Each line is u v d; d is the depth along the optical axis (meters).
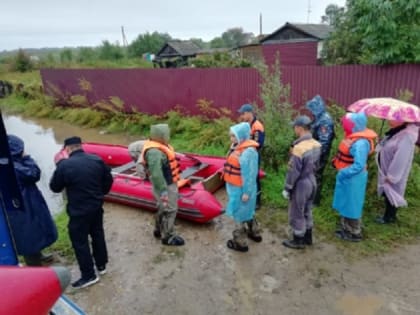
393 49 6.49
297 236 4.12
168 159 4.00
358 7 6.76
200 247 4.34
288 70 8.12
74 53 42.34
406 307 3.21
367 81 7.16
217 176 5.87
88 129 12.15
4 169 1.63
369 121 5.31
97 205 3.41
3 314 1.05
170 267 3.95
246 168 3.66
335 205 4.23
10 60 32.94
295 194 3.92
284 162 6.26
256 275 3.75
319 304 3.29
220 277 3.74
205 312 3.25
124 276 3.80
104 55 41.22
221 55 15.69
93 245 3.70
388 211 4.54
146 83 11.38
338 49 13.84
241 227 4.09
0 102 17.91
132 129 11.09
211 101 10.02
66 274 1.29
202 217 4.68
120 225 4.97
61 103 14.66
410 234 4.38
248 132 3.70
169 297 3.46
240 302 3.36
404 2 6.14
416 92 6.54
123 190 5.47
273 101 6.51
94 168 3.36
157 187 3.86
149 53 42.75
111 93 12.55
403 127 4.15
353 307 3.23
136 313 3.26
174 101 10.92
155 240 4.53
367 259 3.94
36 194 3.67
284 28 21.22
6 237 1.73
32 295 1.14
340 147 4.12
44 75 14.88
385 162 4.30
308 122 3.76
